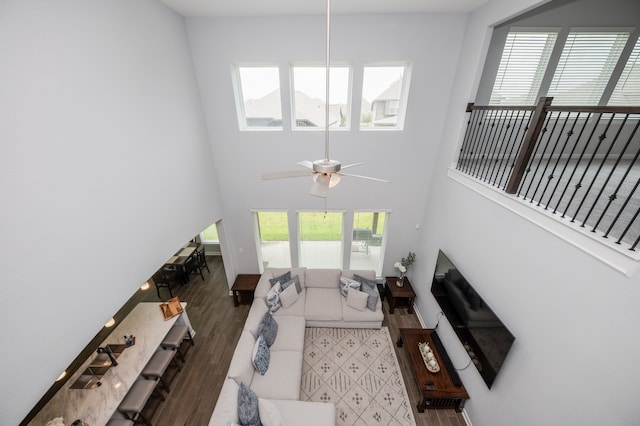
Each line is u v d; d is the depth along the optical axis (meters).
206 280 5.89
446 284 3.76
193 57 3.80
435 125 4.17
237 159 4.50
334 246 5.63
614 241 1.66
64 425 2.52
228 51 3.77
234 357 3.16
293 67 4.00
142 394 2.96
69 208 1.99
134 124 2.67
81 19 2.06
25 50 1.68
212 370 3.80
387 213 4.97
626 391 1.53
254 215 5.04
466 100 3.52
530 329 2.26
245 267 5.54
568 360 1.90
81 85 2.08
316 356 3.99
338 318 4.37
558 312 2.00
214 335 4.41
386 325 4.68
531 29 3.50
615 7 3.35
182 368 3.82
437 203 4.31
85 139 2.12
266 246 5.61
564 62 3.65
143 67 2.79
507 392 2.50
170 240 3.32
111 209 2.39
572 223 1.94
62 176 1.94
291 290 4.50
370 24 3.59
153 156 2.97
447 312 3.67
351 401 3.37
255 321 3.74
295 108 4.23
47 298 1.84
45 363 1.83
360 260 5.65
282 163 4.50
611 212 2.22
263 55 3.78
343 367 3.82
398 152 4.39
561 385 1.94
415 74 3.86
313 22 3.60
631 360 1.51
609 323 1.63
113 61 2.39
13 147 1.63
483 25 3.15
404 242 5.18
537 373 2.16
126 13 2.53
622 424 1.55
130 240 2.63
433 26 3.58
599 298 1.70
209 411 3.28
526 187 3.05
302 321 4.19
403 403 3.35
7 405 1.62
